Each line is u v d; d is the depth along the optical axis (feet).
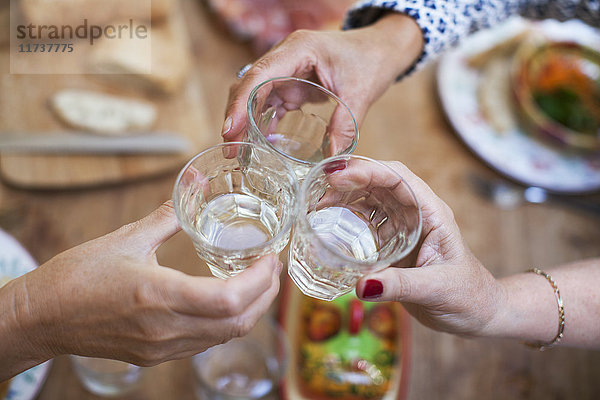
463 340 2.61
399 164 1.93
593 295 2.10
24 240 2.56
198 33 3.19
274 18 3.11
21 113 2.80
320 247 1.68
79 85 2.90
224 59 3.16
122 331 1.76
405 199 1.77
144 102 2.92
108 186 2.74
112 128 2.78
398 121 3.07
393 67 2.28
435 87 3.20
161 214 1.82
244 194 1.90
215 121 2.99
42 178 2.66
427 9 2.32
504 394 2.54
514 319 2.02
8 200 2.63
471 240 2.82
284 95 1.97
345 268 1.71
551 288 2.09
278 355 2.43
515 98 3.07
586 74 3.16
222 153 1.80
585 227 2.91
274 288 1.79
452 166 2.99
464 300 1.90
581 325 2.08
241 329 1.77
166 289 1.70
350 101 2.20
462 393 2.52
